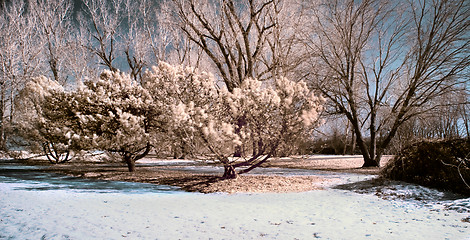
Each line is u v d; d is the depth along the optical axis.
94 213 5.39
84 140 12.54
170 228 4.41
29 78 27.30
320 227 4.50
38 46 30.69
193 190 8.72
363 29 19.59
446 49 17.25
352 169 16.45
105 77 14.10
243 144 9.85
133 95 13.81
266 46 25.81
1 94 25.83
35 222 4.71
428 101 18.02
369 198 7.30
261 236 4.01
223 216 5.22
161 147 13.07
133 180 11.10
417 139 9.60
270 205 6.30
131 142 12.46
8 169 14.95
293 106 9.52
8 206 5.95
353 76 19.67
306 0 20.48
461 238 3.89
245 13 23.73
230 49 24.30
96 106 13.24
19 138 18.78
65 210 5.63
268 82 22.66
